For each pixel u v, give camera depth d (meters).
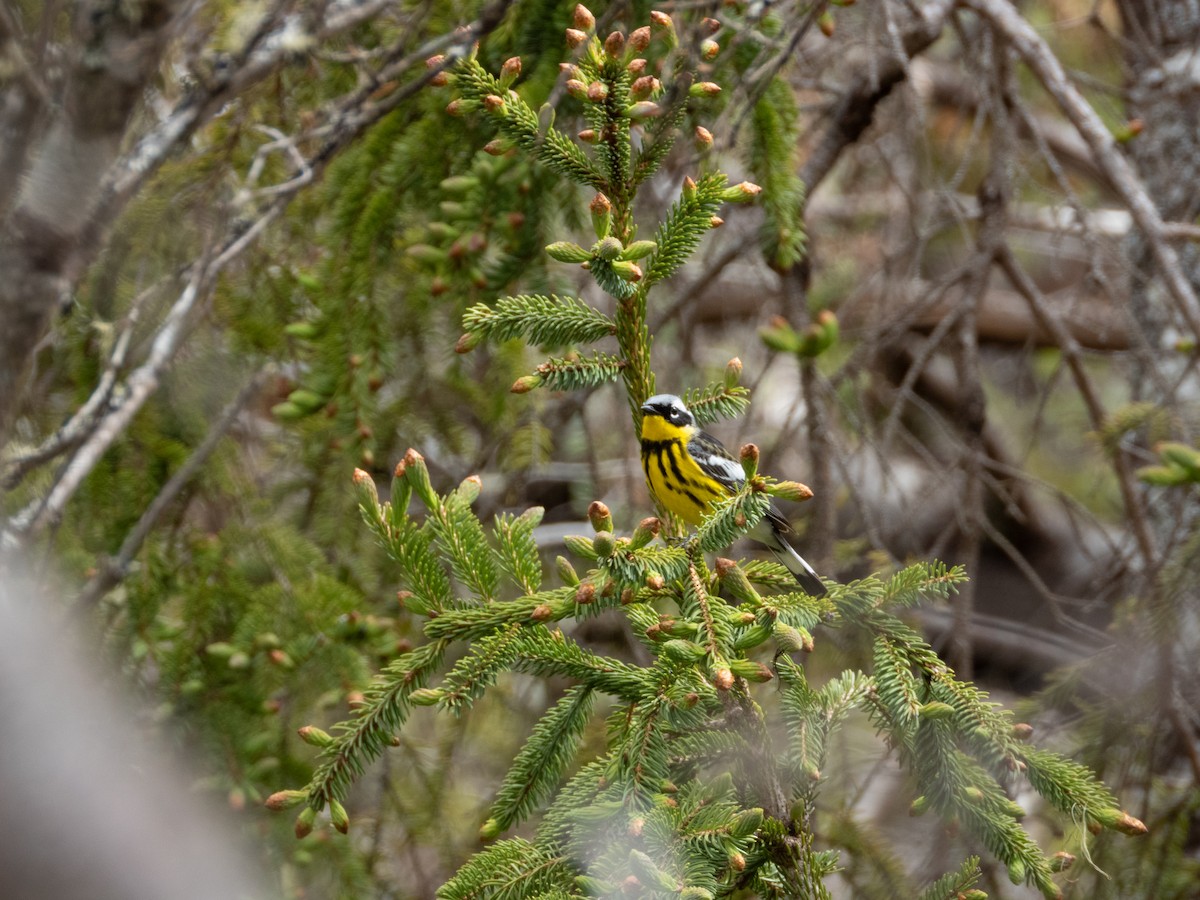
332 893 9.52
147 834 4.11
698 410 6.37
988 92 13.33
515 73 5.95
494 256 10.43
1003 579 20.17
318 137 9.48
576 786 5.67
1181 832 9.35
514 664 5.63
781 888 5.56
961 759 5.66
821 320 5.24
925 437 20.47
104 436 7.45
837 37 12.52
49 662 4.28
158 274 9.92
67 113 6.01
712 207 5.93
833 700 5.79
